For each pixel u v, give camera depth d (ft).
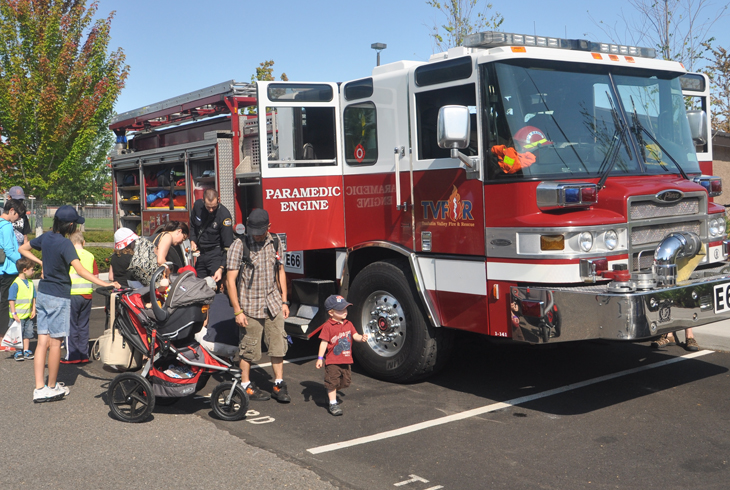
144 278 20.75
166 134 32.58
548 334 16.58
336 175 22.89
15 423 17.57
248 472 14.12
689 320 16.88
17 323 24.64
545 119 17.83
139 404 18.58
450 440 15.93
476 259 18.35
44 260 19.31
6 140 68.39
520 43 18.70
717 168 42.14
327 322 18.12
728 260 20.17
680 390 19.54
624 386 20.11
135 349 19.71
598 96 18.92
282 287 19.39
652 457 14.66
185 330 17.56
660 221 17.94
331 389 17.98
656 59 20.61
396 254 21.67
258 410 18.56
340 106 22.97
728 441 15.53
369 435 16.38
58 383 20.22
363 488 13.28
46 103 63.72
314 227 22.43
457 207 18.85
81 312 23.89
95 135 69.00
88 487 13.44
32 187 68.28
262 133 21.52
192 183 27.94
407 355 20.44
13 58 63.82
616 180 17.92
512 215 17.33
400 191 20.68
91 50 67.72
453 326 19.20
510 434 16.26
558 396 19.31
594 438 15.88
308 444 15.80
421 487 13.32
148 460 14.88
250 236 18.67
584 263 16.46
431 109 19.60
